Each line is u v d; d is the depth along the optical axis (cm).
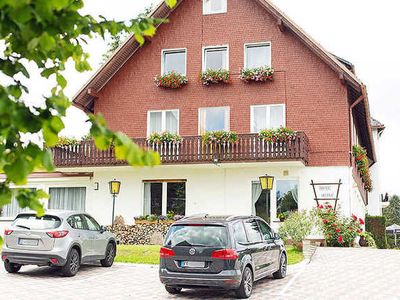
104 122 210
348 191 2091
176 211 2277
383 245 2662
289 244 1875
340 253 1648
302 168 2148
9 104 204
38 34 220
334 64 2100
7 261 1334
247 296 1027
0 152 222
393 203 7075
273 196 2161
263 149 2081
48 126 220
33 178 2452
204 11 2358
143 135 2356
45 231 1274
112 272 1391
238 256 998
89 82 2342
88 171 2359
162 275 1012
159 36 2386
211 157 2130
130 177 2338
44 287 1158
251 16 2295
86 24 299
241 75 2241
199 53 2336
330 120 2150
